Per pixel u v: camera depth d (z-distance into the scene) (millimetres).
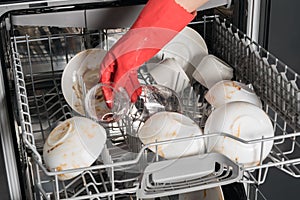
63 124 782
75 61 942
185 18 820
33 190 955
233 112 779
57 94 1022
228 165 725
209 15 1015
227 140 760
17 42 956
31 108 1009
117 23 918
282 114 825
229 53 988
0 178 910
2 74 840
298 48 1044
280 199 1189
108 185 983
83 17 894
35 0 836
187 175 729
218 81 927
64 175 739
